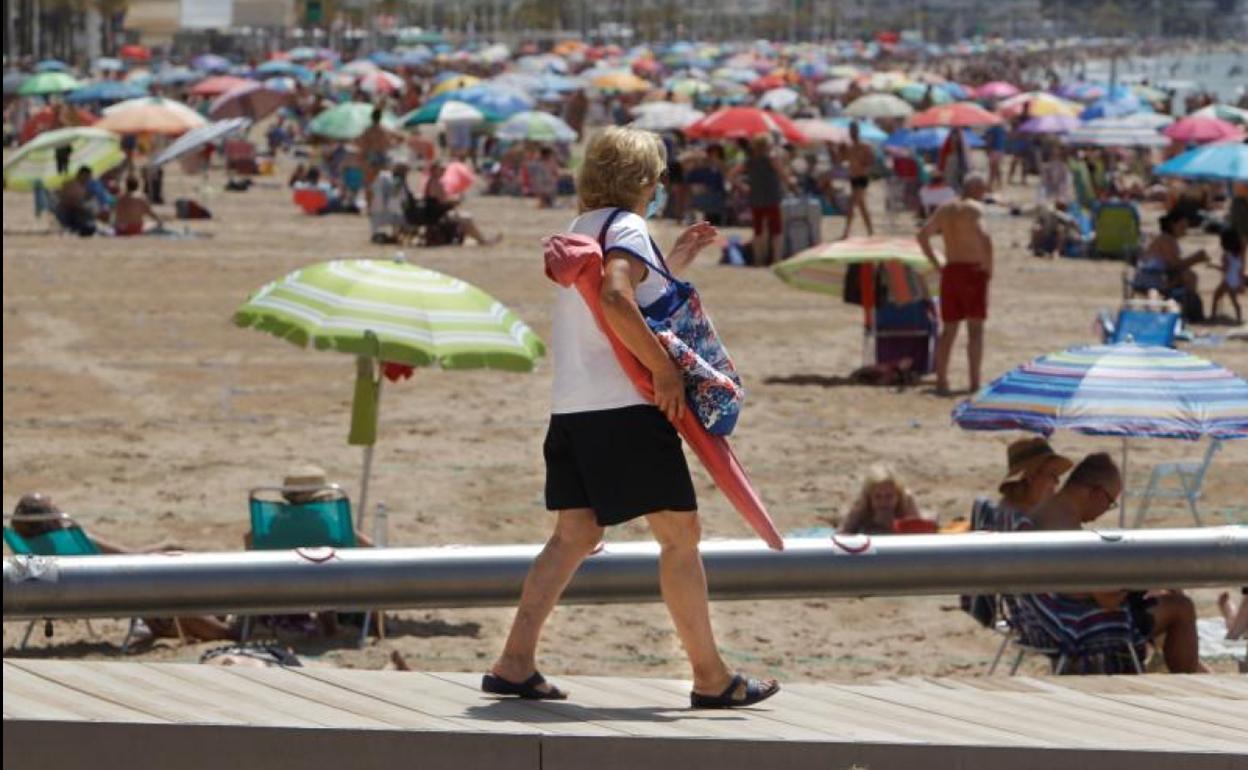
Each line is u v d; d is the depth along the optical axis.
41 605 15.13
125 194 61.78
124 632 19.67
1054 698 11.91
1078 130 74.31
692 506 10.30
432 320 19.67
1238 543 16.11
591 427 10.07
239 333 41.50
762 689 11.03
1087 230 59.94
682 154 76.88
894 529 20.86
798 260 35.28
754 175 55.56
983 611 19.34
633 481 10.05
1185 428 17.17
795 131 69.31
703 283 51.34
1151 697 12.10
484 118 86.75
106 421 31.53
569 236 9.88
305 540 18.73
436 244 60.25
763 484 27.14
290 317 19.45
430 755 9.97
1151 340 30.03
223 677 11.33
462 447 30.05
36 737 9.98
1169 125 78.94
